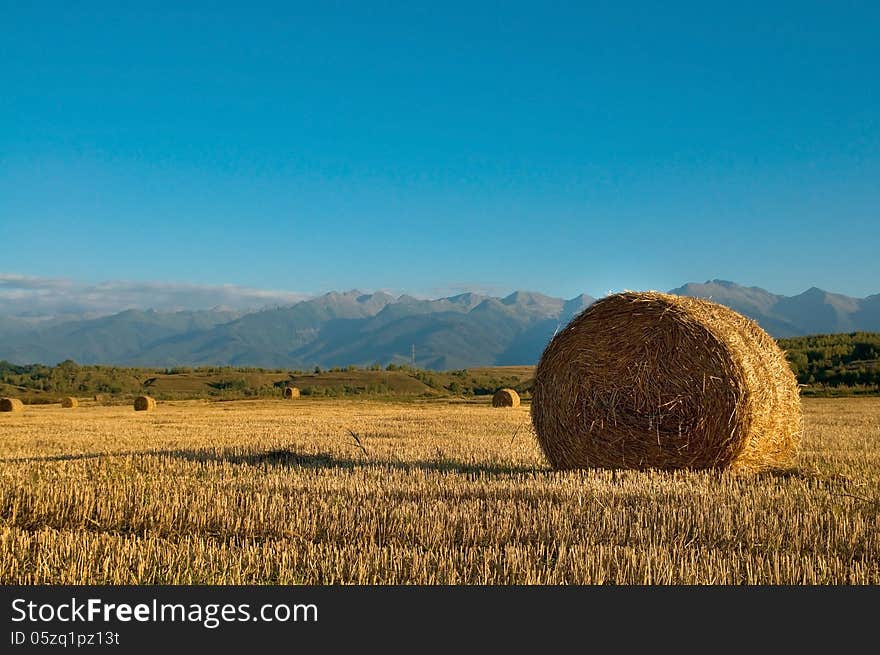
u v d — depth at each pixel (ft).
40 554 26.03
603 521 29.76
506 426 87.04
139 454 57.26
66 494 35.35
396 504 33.47
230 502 34.12
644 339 47.57
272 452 54.54
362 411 137.39
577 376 49.75
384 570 24.63
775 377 47.37
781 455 48.06
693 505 32.60
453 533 28.68
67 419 119.65
